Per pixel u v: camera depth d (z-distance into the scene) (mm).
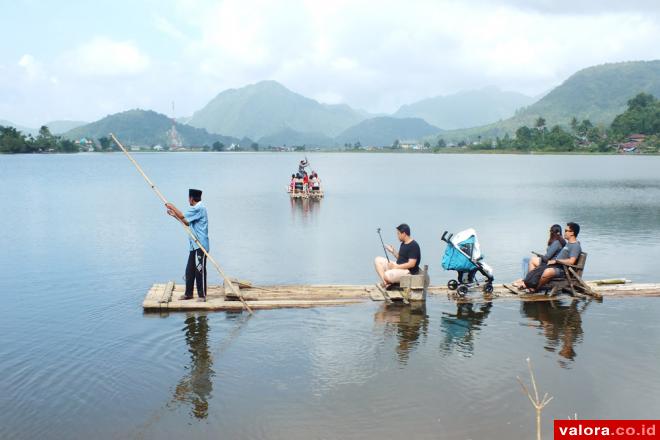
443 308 12508
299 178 41688
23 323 11367
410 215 29844
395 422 7328
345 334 10711
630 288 13859
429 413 7566
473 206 34438
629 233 23844
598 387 8359
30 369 9023
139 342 10258
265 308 12453
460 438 6965
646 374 8805
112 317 11773
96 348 9953
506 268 16984
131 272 16219
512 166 110500
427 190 47875
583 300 13164
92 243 20969
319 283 15227
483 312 12195
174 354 9672
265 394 8133
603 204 35656
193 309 12297
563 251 13469
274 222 27109
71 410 7688
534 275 13445
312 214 30391
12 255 18688
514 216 29422
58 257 18344
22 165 105062
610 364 9203
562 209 32625
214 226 25812
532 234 23406
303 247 20500
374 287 13984
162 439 6953
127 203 35375
